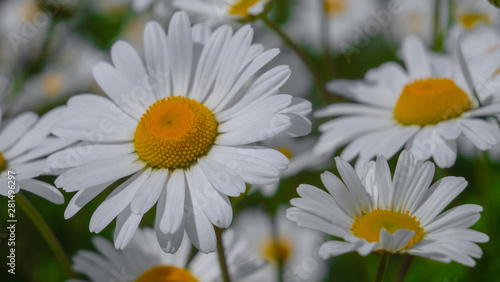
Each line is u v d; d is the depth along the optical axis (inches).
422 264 16.8
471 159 17.6
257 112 14.1
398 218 13.8
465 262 13.3
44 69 22.0
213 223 13.8
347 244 13.4
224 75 14.5
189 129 14.2
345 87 16.7
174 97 14.5
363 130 15.9
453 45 17.3
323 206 13.8
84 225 18.5
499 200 17.1
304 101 14.3
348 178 14.0
